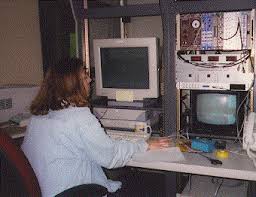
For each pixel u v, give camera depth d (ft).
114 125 6.82
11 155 3.28
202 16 5.94
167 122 6.48
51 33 8.73
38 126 4.64
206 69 6.04
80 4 6.84
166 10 6.14
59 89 4.67
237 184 6.75
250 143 5.17
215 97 6.07
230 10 5.80
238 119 5.97
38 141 4.56
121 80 6.97
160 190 8.56
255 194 5.80
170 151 5.53
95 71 7.13
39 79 9.09
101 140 4.61
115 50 6.91
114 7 6.61
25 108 7.62
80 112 4.62
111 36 8.10
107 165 4.79
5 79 8.25
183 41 6.14
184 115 6.50
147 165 5.14
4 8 8.11
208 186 6.71
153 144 5.79
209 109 6.17
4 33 8.14
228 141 6.23
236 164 5.01
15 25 8.39
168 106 6.43
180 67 6.23
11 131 6.48
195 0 5.95
